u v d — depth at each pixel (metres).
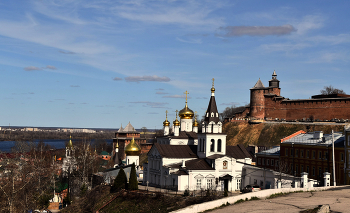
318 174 90.00
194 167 90.31
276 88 198.25
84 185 108.19
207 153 94.62
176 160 97.88
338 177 83.88
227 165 91.69
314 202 49.59
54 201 113.56
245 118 196.62
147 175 105.56
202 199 74.69
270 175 83.19
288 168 99.50
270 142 170.38
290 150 100.69
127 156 136.12
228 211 46.00
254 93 197.25
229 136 191.25
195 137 114.06
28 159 124.69
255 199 53.84
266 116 195.00
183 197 79.31
